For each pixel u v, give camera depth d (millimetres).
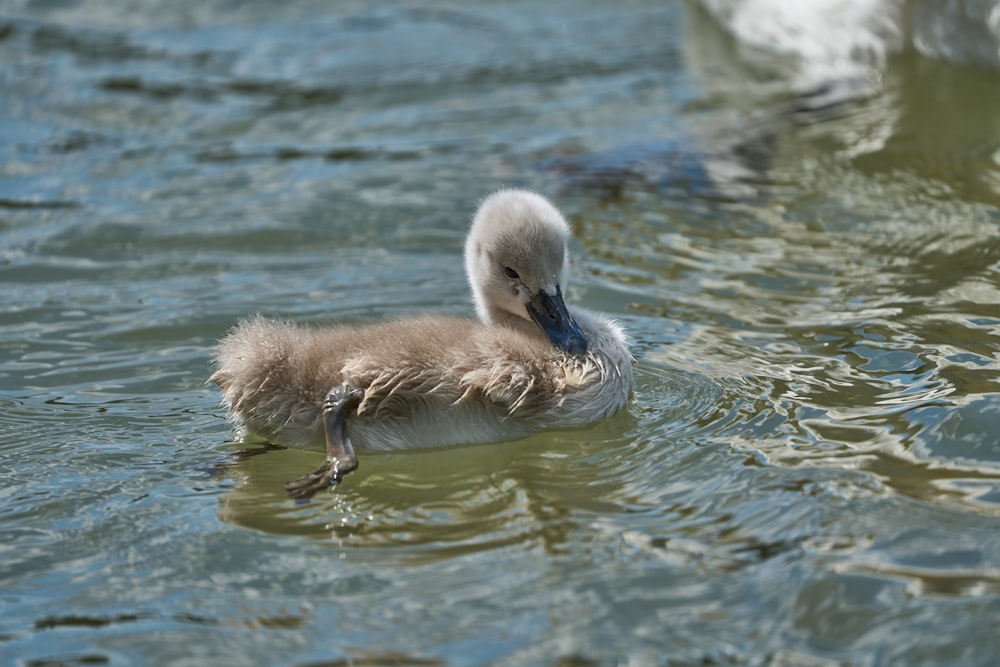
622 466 7945
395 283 11273
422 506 7508
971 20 15102
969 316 9922
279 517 7391
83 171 14266
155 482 7855
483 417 8438
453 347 8469
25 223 12766
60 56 17969
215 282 11359
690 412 8664
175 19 19578
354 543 7059
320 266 11711
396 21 19547
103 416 8812
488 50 18281
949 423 8125
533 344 8805
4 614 6434
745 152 14133
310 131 15500
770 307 10484
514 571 6672
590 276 11367
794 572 6516
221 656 6039
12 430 8547
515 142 14938
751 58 17234
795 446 8000
